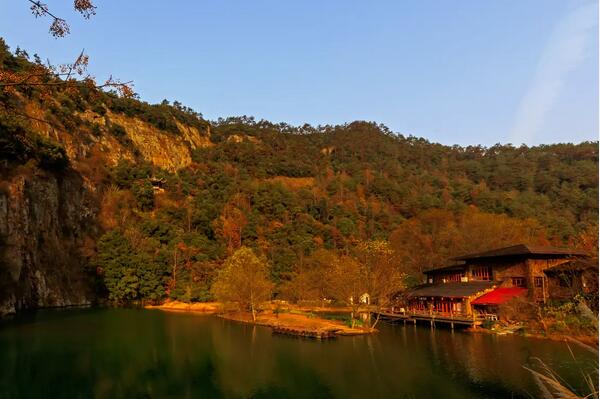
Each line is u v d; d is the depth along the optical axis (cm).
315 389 2858
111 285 8069
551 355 3359
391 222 13725
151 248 9212
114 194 10719
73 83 1001
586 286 4269
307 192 14875
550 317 4325
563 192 14675
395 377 3056
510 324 4625
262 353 3909
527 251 5059
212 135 19262
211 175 14575
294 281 8331
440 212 11362
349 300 5409
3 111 1149
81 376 3092
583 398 641
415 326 5450
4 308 6019
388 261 5775
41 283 7256
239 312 6681
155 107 17262
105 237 8662
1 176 6831
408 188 16862
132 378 3083
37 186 7731
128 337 4603
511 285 5353
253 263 6644
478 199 14675
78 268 8338
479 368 3158
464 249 8175
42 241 7681
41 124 9631
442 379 2956
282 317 6216
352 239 11762
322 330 4697
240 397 2717
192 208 11350
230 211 12056
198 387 2917
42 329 4959
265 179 16788
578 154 19262
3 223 6394
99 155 11544
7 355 3594
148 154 14475
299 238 10706
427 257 8475
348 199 15650
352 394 2736
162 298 8625
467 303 5241
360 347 4128
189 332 5038
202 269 9006
